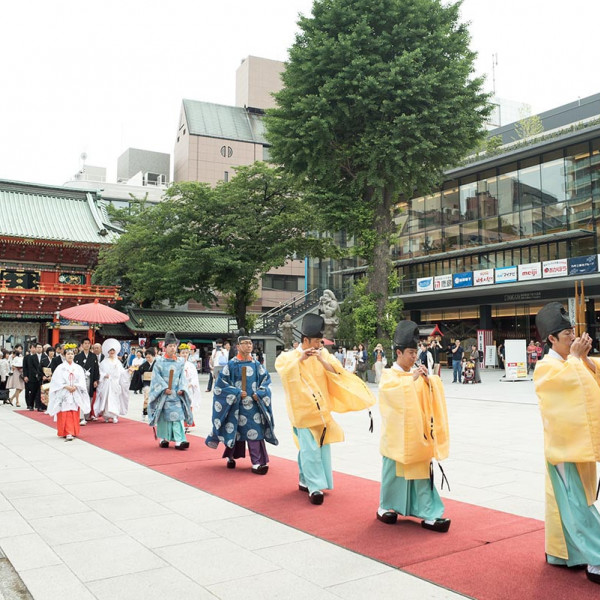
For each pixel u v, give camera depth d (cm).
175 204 2966
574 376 382
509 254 3550
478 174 3697
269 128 2522
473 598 351
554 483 398
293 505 572
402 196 4172
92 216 3788
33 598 356
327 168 2475
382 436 499
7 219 3500
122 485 663
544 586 367
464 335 4122
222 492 627
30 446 955
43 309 3619
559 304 418
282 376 607
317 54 2391
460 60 2425
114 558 424
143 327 3984
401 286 4072
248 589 367
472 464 776
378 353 2305
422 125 2289
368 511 550
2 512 549
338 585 373
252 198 3045
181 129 6384
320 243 3030
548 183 3322
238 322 3288
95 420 1355
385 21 2370
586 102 3984
